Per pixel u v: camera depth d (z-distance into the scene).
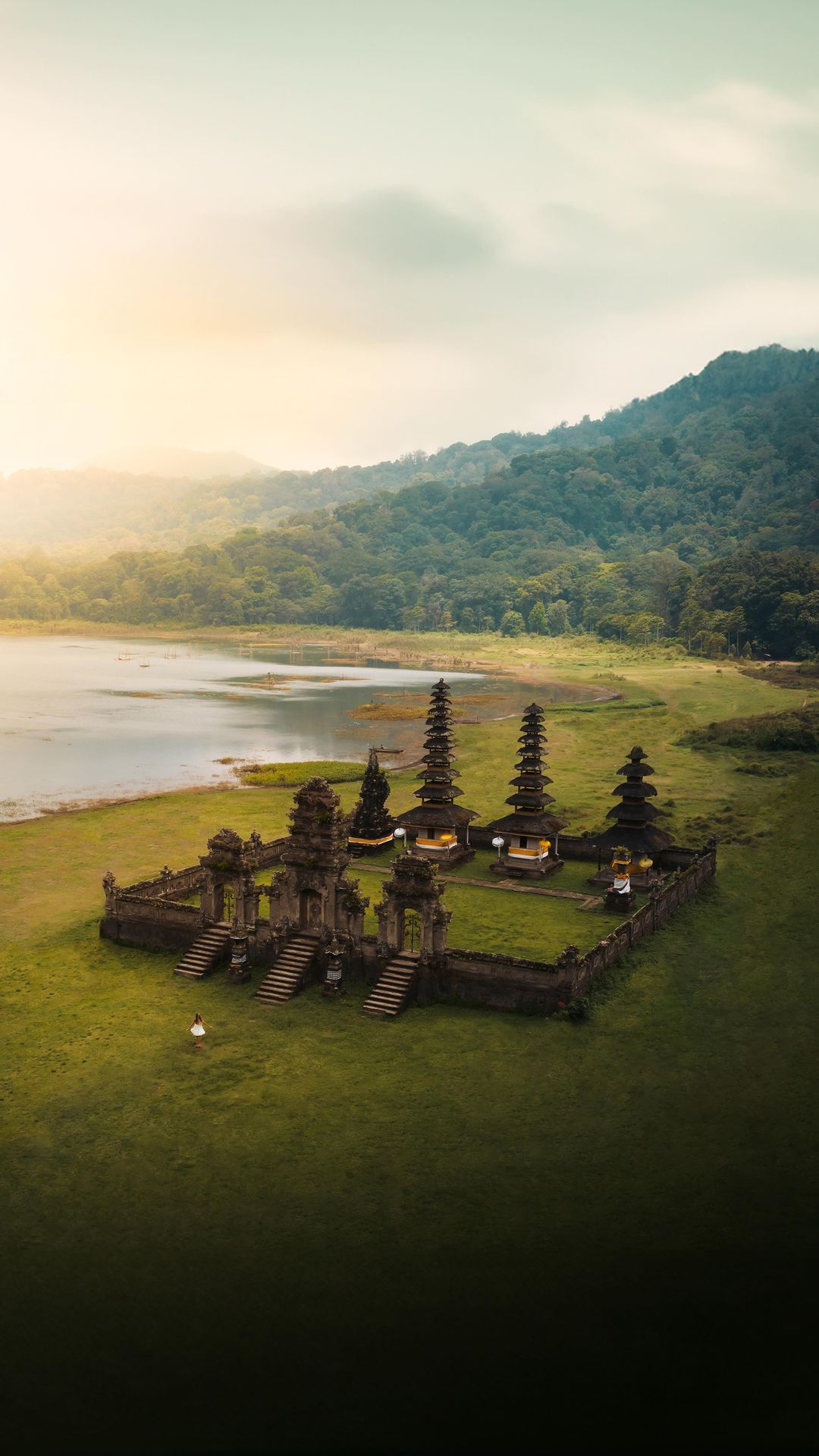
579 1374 24.94
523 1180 32.72
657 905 53.66
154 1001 46.75
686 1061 40.19
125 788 98.75
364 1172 33.34
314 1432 23.39
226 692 192.25
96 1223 30.94
